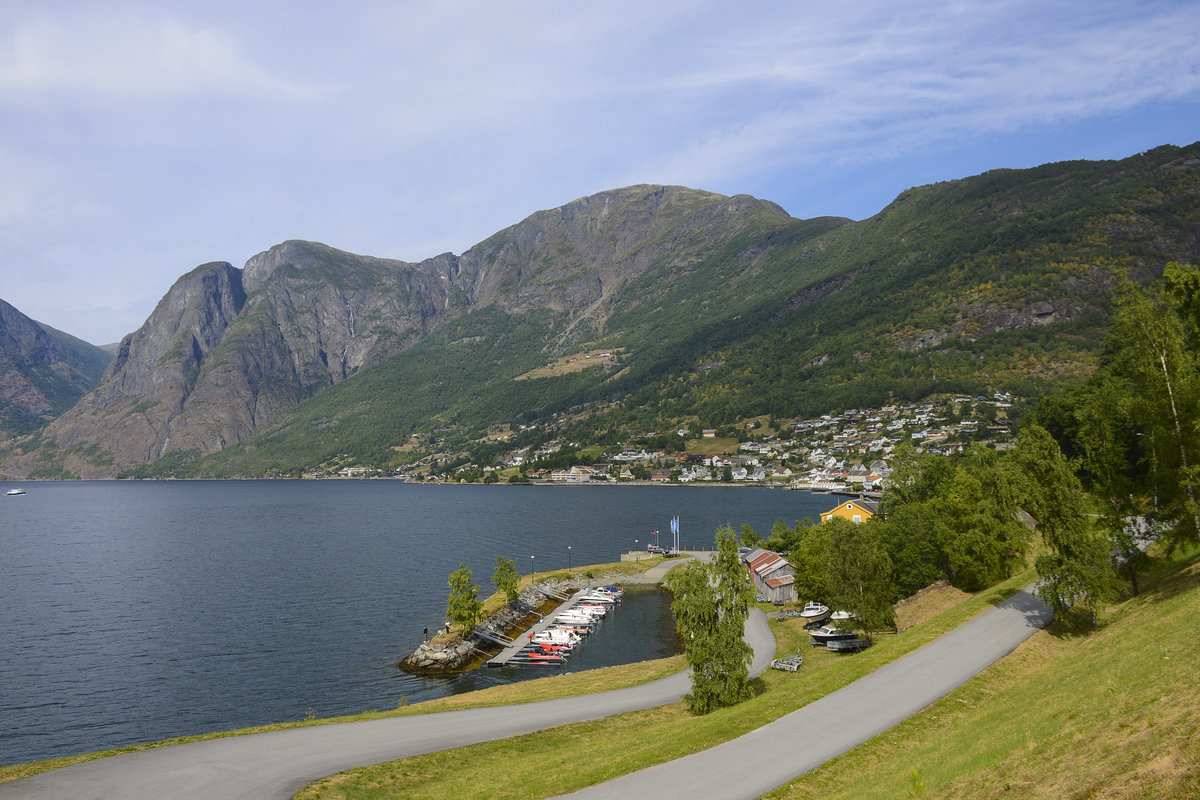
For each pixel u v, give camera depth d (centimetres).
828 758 3356
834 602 7075
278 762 4041
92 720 7181
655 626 10906
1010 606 5947
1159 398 4959
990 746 2859
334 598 12719
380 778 3822
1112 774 2075
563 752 4359
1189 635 3111
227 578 14725
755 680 6184
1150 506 6919
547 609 12156
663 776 3294
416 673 8606
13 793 3488
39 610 11988
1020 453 5181
